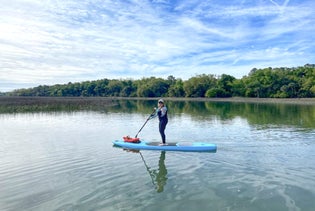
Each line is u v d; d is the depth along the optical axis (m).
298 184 8.44
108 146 14.30
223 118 27.17
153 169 10.19
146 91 118.56
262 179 8.91
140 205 7.08
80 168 10.35
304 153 12.23
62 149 13.58
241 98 93.12
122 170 10.09
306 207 6.88
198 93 106.62
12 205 7.18
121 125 22.53
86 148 13.82
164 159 11.62
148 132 18.83
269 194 7.70
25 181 8.97
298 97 87.00
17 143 15.14
